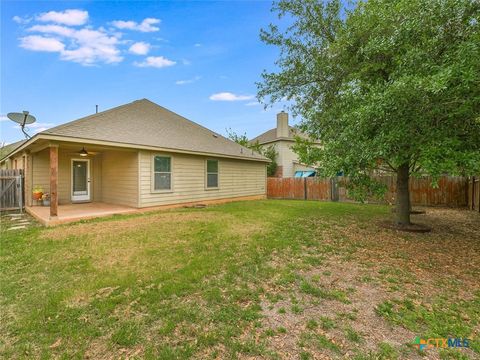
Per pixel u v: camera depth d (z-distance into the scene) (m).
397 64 4.89
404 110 3.87
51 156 6.69
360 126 4.31
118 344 2.14
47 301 2.77
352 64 5.85
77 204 9.98
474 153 3.61
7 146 21.45
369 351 2.08
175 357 2.01
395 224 6.54
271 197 15.96
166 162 9.51
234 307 2.71
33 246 4.66
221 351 2.08
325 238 5.35
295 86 7.42
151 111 11.94
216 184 11.64
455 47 4.04
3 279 3.30
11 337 2.21
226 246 4.68
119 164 9.64
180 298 2.86
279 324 2.43
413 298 2.93
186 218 7.32
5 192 8.88
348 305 2.77
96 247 4.60
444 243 5.08
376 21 5.10
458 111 3.63
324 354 2.05
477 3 3.93
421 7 4.26
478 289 3.15
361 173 5.16
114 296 2.88
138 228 6.04
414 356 2.03
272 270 3.64
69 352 2.05
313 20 6.85
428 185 11.21
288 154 21.55
